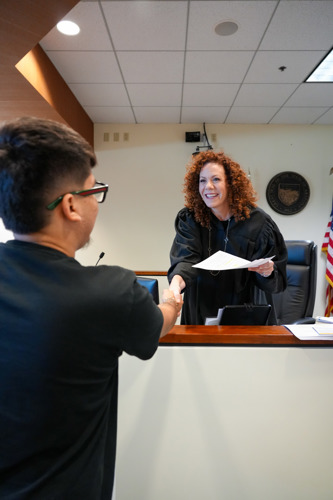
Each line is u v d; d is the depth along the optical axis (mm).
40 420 390
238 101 2984
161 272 2527
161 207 3576
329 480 893
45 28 1583
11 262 436
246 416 872
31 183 419
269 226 1191
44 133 429
